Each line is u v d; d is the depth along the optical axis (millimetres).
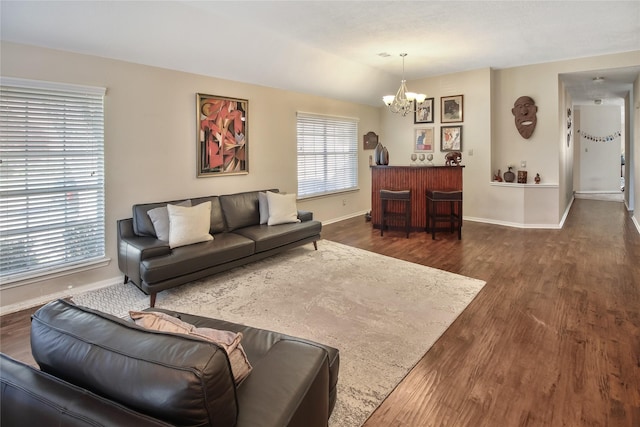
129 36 3576
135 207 3854
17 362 1118
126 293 3582
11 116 3137
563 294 3395
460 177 5840
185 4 3498
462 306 3170
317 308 3168
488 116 6461
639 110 5992
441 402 1984
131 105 3916
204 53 4227
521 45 5078
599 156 10516
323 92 6328
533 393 2037
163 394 888
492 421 1838
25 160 3236
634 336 2619
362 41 4754
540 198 6223
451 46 5055
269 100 5523
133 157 3969
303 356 1425
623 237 5438
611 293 3393
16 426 997
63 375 1082
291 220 4812
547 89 6109
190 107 4492
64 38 3299
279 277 3936
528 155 6387
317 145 6516
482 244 5238
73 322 1165
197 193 4648
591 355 2393
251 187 5355
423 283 3725
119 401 946
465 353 2453
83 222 3627
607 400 1963
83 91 3518
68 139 3475
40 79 3266
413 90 7258
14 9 2891
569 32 4566
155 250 3385
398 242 5418
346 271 4113
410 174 6129
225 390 958
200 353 949
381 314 3043
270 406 1140
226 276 3975
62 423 911
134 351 985
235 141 5043
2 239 3164
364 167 7684
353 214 7516
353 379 2193
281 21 3998
